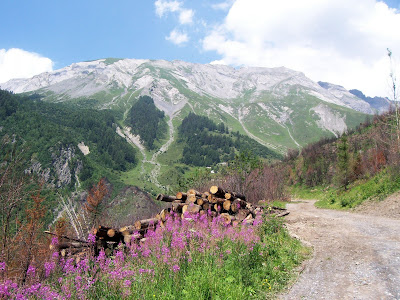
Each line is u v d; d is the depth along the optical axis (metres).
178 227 7.55
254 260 6.88
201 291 5.18
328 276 6.42
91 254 6.18
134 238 7.77
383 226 12.29
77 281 4.57
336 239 10.32
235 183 24.44
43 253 9.01
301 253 8.46
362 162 30.73
